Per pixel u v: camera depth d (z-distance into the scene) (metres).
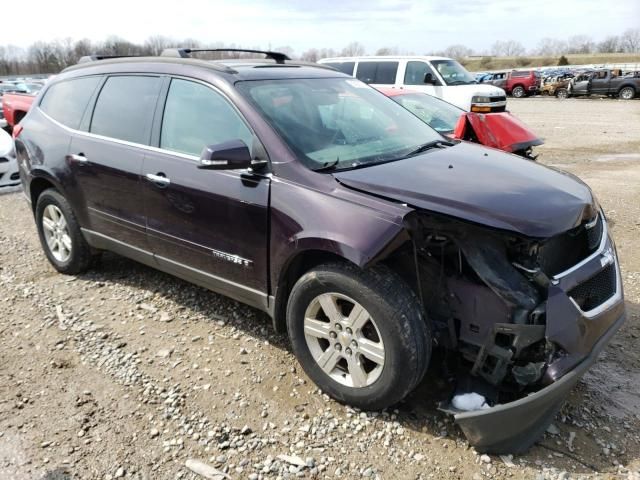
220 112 3.44
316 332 3.05
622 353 3.56
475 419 2.55
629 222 6.25
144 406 3.07
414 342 2.67
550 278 2.64
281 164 3.10
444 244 2.79
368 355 2.84
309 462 2.66
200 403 3.09
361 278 2.74
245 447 2.76
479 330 2.80
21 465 2.66
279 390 3.20
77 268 4.77
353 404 2.97
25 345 3.71
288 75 3.80
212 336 3.79
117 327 3.94
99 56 4.72
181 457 2.71
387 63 13.17
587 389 3.20
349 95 3.96
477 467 2.62
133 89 4.02
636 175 9.22
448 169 3.13
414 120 4.18
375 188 2.82
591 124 17.97
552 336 2.52
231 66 3.71
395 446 2.76
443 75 12.46
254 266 3.26
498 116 6.24
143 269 4.96
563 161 10.94
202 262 3.60
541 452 2.72
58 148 4.47
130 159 3.87
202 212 3.43
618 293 2.91
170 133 3.70
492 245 2.69
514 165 3.36
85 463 2.67
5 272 4.98
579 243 2.96
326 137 3.38
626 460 2.66
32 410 3.05
